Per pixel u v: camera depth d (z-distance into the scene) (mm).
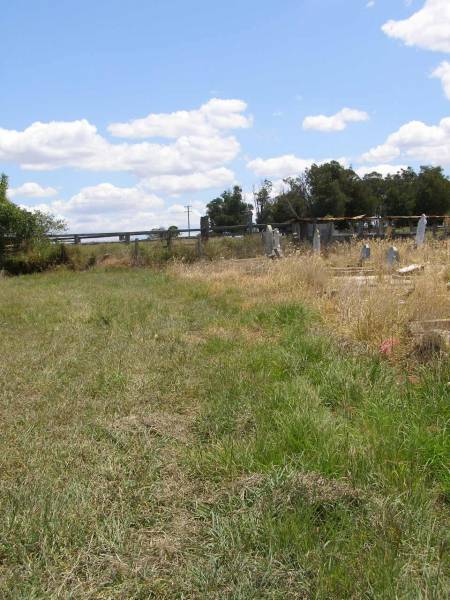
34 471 3641
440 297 7590
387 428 4074
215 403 4875
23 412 4820
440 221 33719
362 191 49156
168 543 2871
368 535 2881
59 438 4254
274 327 8109
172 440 4191
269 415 4520
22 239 22578
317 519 3062
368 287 8883
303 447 3871
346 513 3080
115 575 2641
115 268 21422
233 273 14367
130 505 3258
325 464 3602
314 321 8062
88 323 9000
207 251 22125
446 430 4059
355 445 3820
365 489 3301
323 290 10320
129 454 3908
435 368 5121
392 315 7082
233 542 2824
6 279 18562
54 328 8383
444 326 6656
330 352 6195
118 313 9633
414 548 2785
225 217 52375
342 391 4992
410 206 48688
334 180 47906
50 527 2953
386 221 25969
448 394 4582
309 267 12023
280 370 5793
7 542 2852
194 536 2975
